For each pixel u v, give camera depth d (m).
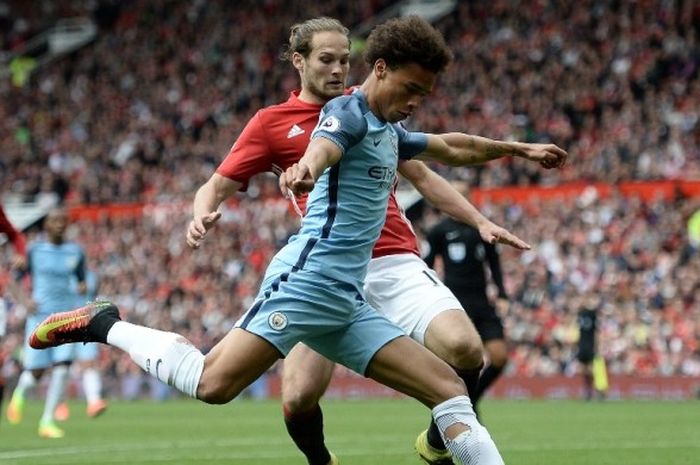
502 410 25.25
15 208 48.12
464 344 9.58
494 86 44.75
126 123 51.62
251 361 7.79
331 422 21.73
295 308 7.77
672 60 42.81
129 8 58.66
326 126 7.50
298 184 6.91
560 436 17.50
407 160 9.48
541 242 35.69
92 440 17.95
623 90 42.22
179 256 40.84
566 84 43.53
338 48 9.56
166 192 46.22
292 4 54.78
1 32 62.38
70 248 20.84
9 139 52.75
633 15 45.09
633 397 31.08
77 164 50.09
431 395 7.98
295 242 8.00
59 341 8.34
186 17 56.09
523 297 33.75
